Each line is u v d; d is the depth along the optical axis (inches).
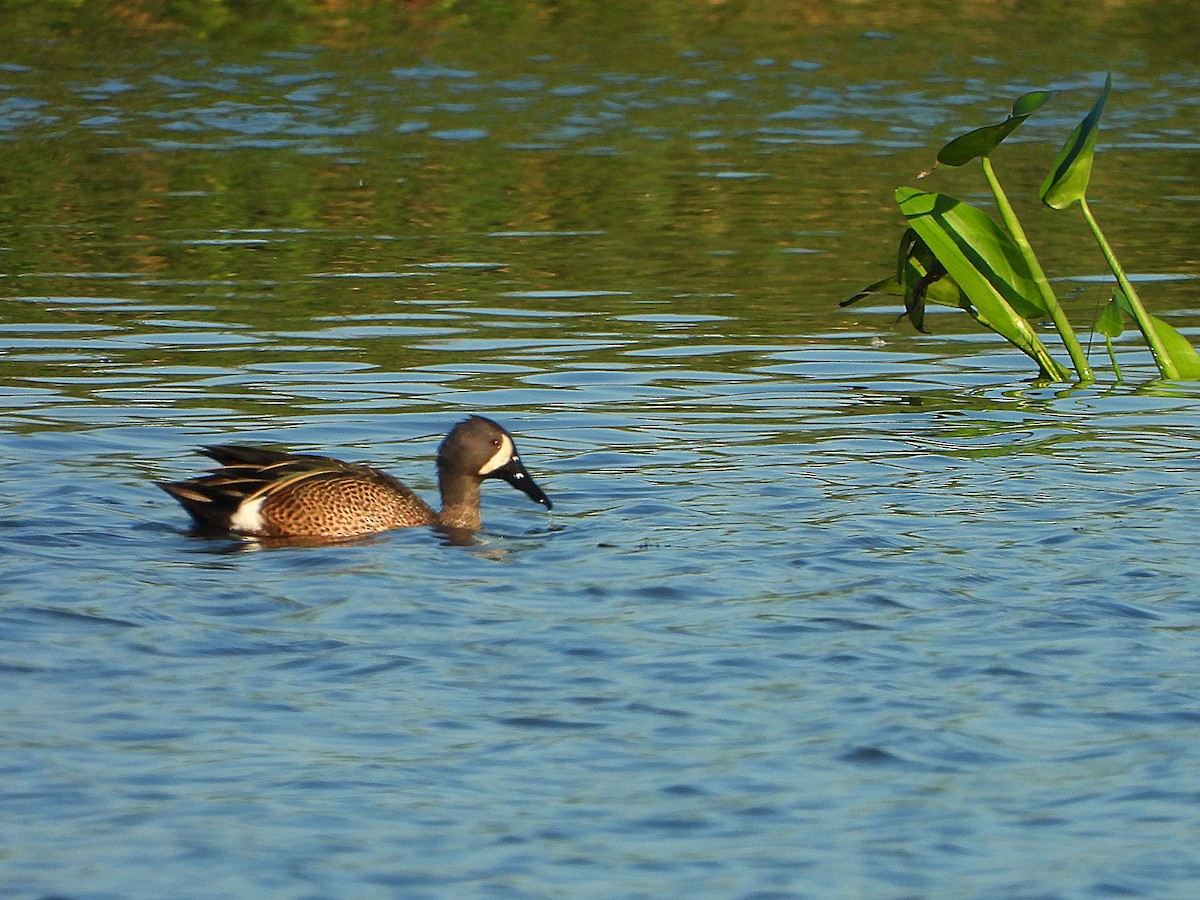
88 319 820.0
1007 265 764.6
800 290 903.7
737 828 328.8
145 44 1469.0
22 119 1253.7
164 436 633.0
